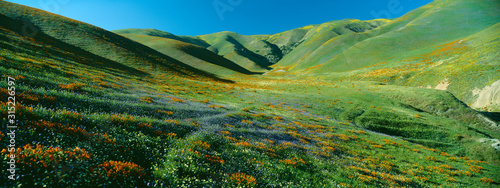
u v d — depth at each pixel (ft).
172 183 22.81
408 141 110.01
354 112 152.66
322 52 617.62
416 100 183.11
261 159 40.81
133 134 35.12
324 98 191.72
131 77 149.48
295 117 120.67
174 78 200.44
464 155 99.19
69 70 101.60
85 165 21.03
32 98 38.86
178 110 75.72
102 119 37.40
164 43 519.19
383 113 148.05
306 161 48.65
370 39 518.37
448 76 218.79
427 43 418.10
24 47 121.90
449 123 136.05
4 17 198.70
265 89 232.94
